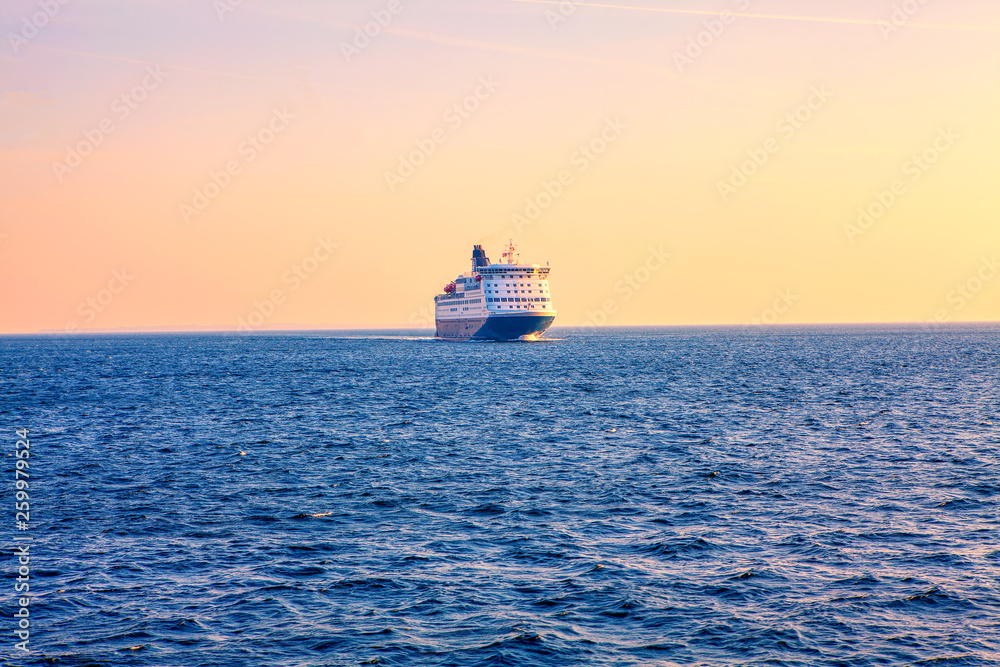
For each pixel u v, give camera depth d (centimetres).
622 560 3067
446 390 10494
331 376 13312
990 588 2708
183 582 2853
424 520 3697
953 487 4231
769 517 3678
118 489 4388
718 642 2344
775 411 7912
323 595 2723
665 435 6325
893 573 2864
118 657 2272
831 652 2272
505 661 2239
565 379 12312
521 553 3173
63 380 12962
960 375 12500
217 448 5778
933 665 2188
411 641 2367
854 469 4778
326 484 4488
